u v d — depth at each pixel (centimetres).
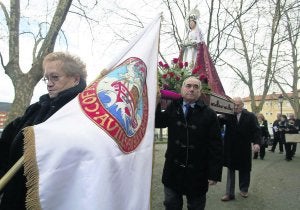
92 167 188
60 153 187
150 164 244
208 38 1058
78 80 249
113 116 212
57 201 184
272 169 1127
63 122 200
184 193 386
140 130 240
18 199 208
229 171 688
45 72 242
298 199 711
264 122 1463
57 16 673
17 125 253
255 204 666
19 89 675
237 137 686
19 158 217
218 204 662
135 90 244
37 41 781
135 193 218
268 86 2361
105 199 186
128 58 267
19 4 714
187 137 389
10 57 697
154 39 292
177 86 446
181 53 654
